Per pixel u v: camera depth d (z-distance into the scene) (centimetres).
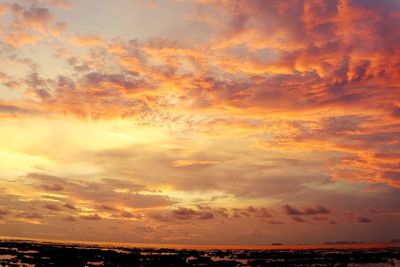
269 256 11919
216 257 11119
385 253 13875
